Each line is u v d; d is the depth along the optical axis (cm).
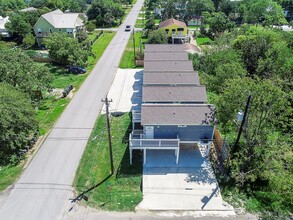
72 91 3834
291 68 3362
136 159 2448
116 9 8331
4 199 2002
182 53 3975
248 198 2036
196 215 1878
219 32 6397
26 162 2402
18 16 6259
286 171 2027
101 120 3077
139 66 4766
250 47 4075
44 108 3369
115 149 2575
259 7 7006
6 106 2353
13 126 2383
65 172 2278
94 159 2441
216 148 2592
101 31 7219
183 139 2327
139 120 2705
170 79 3134
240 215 1878
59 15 6562
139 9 11062
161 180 2186
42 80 3375
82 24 6838
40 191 2080
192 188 2106
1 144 2431
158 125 2238
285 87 2905
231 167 2203
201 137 2322
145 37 6738
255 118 2212
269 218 1822
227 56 3788
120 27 8006
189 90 2789
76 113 3234
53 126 2967
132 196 2036
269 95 2094
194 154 2497
